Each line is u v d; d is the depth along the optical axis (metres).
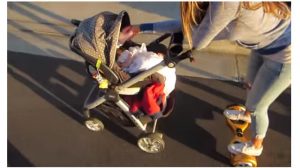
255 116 3.40
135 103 3.58
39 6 5.57
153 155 3.98
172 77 3.56
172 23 3.22
